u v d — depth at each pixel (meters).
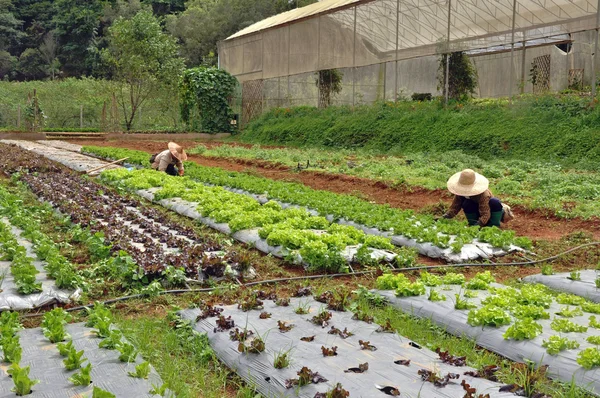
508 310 7.48
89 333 6.63
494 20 32.03
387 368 5.81
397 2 33.56
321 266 9.95
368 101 37.72
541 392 5.42
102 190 16.84
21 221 12.08
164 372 5.92
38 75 76.12
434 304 7.78
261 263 10.20
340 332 6.66
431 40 35.91
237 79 48.31
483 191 12.22
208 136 45.84
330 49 39.00
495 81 36.91
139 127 52.12
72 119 53.88
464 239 11.23
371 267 10.08
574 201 15.38
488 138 25.41
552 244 11.90
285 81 43.56
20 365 5.71
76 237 11.30
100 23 80.38
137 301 8.27
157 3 84.56
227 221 12.66
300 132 37.09
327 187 19.42
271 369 5.84
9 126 50.06
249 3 78.25
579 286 9.03
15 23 76.81
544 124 24.47
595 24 27.66
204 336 6.76
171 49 50.53
